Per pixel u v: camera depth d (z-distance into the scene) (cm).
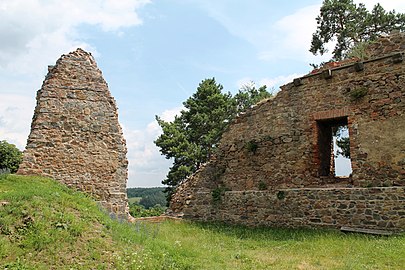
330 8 2212
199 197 1279
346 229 904
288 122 1192
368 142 996
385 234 831
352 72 1066
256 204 1124
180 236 892
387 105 980
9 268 440
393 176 936
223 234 965
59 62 1014
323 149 1159
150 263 524
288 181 1155
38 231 530
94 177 961
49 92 979
